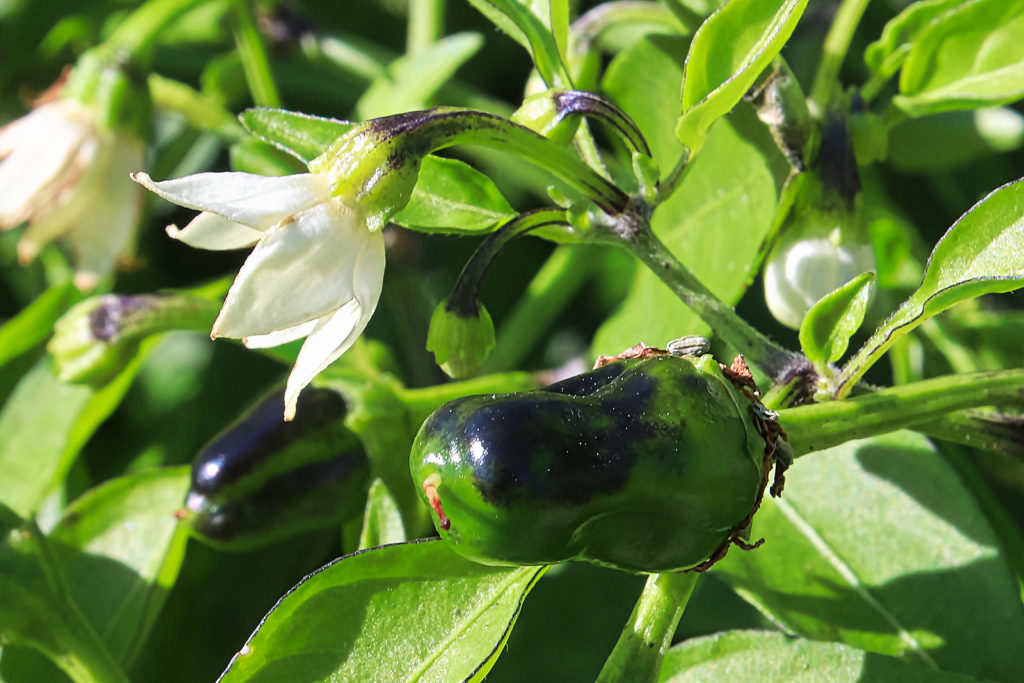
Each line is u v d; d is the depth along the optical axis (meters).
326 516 0.28
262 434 0.28
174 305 0.30
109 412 0.31
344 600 0.24
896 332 0.23
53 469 0.31
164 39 0.39
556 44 0.25
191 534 0.28
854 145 0.26
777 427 0.22
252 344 0.23
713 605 0.30
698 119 0.24
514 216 0.25
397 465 0.28
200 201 0.22
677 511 0.22
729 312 0.24
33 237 0.32
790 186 0.26
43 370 0.32
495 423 0.21
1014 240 0.23
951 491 0.27
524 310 0.33
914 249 0.32
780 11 0.23
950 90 0.27
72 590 0.29
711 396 0.22
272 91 0.33
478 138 0.23
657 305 0.29
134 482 0.29
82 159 0.32
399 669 0.24
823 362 0.24
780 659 0.25
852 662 0.25
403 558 0.24
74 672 0.27
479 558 0.22
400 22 0.41
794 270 0.26
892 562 0.26
